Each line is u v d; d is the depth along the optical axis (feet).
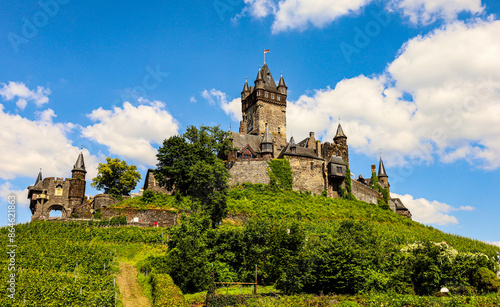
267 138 273.13
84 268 122.62
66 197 241.96
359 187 290.15
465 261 131.03
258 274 120.47
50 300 90.58
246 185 253.03
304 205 233.14
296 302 99.55
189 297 104.06
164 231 174.60
